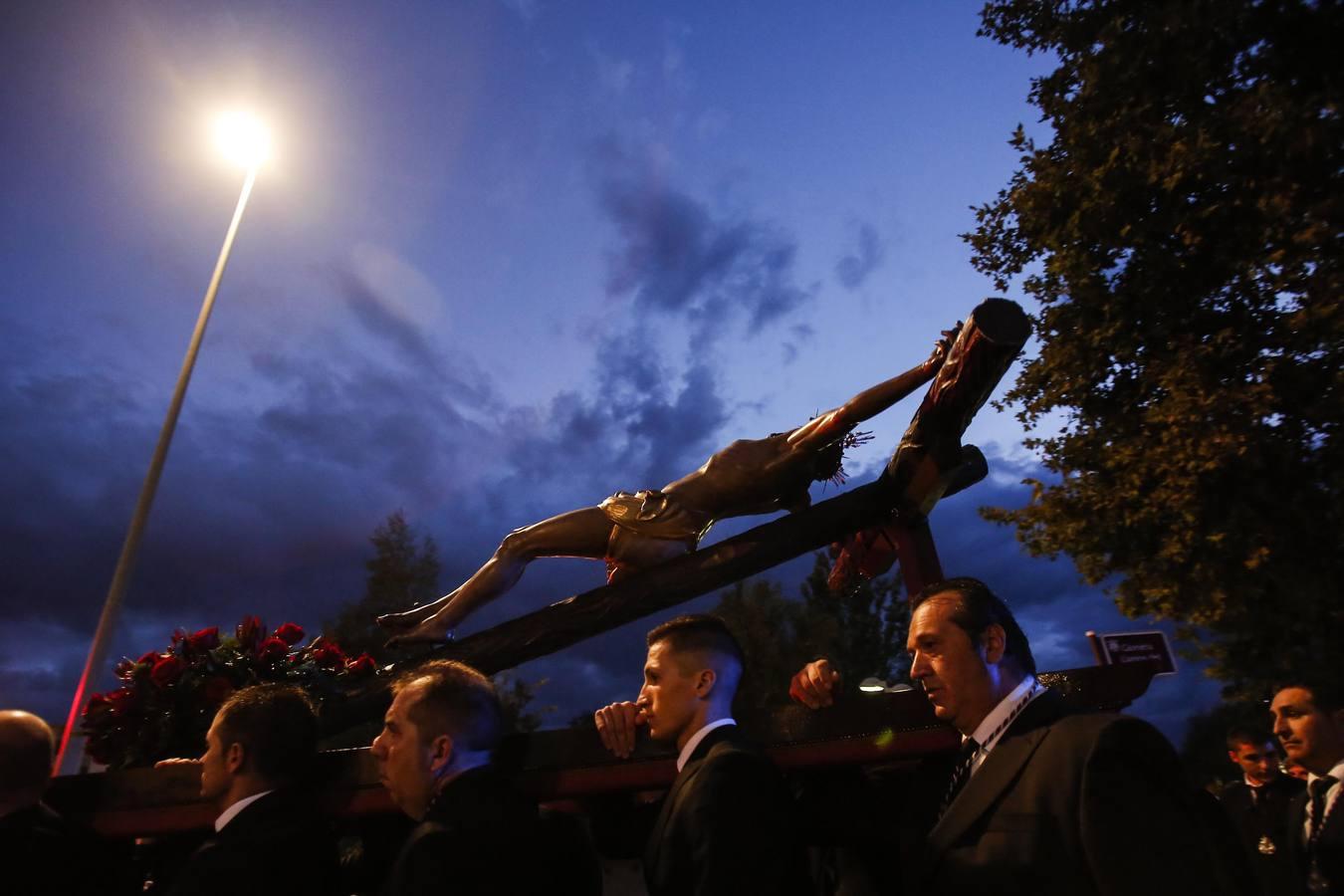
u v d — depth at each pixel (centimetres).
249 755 236
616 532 313
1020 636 208
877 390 279
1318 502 715
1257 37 783
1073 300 848
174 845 280
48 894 232
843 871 241
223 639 333
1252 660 831
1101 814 163
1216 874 163
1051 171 838
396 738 228
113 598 843
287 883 216
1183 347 757
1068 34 870
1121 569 855
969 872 178
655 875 207
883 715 223
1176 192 766
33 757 244
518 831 213
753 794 199
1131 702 220
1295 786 439
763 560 300
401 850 206
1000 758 188
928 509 302
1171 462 743
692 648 231
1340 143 695
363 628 2377
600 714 238
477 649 314
